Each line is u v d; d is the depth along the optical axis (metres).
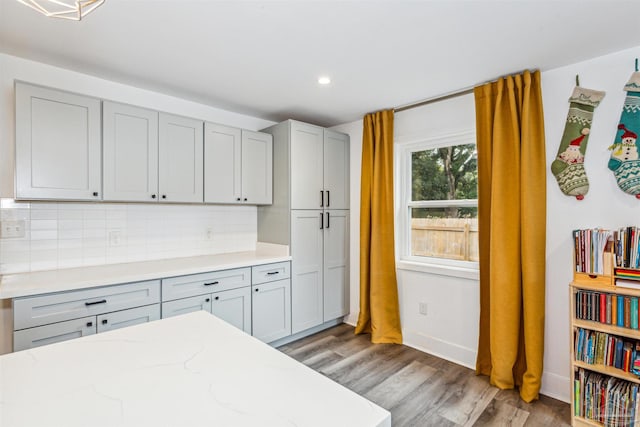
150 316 2.17
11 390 0.80
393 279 3.12
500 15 1.62
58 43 1.92
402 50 1.99
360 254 3.32
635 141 1.88
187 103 2.91
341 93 2.73
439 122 2.84
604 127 2.01
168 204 2.81
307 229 3.21
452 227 2.90
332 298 3.45
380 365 2.67
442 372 2.56
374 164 3.20
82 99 2.10
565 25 1.71
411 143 3.15
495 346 2.30
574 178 2.07
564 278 2.16
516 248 2.23
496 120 2.33
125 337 1.15
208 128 2.72
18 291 1.69
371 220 3.25
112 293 2.01
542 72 2.26
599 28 1.73
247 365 0.94
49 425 0.67
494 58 2.08
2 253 2.07
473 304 2.65
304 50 2.00
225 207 3.20
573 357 1.93
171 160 2.50
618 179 1.93
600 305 1.88
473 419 1.98
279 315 2.96
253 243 3.41
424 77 2.39
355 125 3.58
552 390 2.21
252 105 3.04
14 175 1.87
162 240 2.78
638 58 1.91
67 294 1.85
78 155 2.08
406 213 3.22
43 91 1.96
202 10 1.59
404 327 3.12
